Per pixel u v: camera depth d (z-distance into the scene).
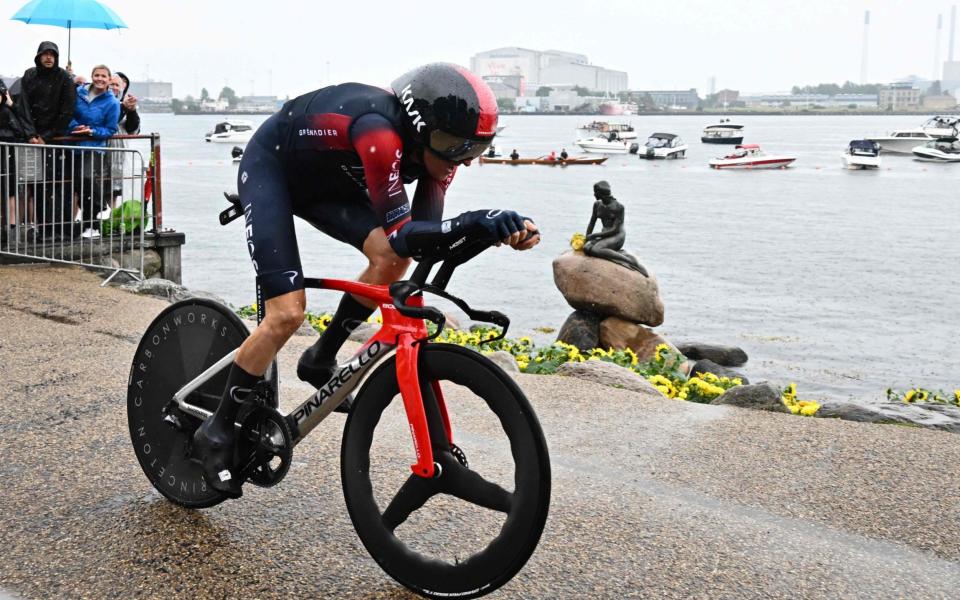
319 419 3.23
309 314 9.70
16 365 5.77
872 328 16.91
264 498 3.79
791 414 5.53
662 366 7.93
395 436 4.61
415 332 3.01
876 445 4.85
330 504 3.75
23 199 9.07
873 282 22.61
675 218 37.97
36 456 4.24
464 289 19.97
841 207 44.03
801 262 25.89
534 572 3.25
